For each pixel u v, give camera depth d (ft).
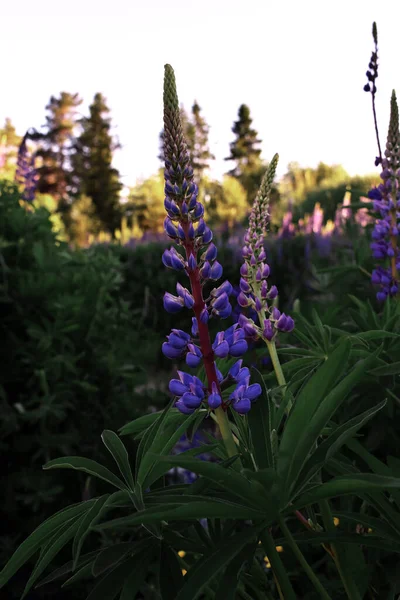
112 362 12.68
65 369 11.96
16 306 11.73
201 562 3.41
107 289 14.34
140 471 3.84
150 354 14.58
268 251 29.58
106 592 3.63
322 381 3.32
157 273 34.76
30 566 10.37
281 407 4.40
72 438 11.12
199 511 3.27
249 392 3.94
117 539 11.05
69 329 11.82
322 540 3.90
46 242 13.41
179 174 4.06
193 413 4.06
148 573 9.02
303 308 11.15
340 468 4.17
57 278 12.28
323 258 19.45
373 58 8.96
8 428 10.68
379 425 5.62
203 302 4.13
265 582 4.31
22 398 11.32
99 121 200.54
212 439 4.80
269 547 3.51
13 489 10.81
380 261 9.53
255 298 5.20
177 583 3.67
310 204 72.95
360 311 7.43
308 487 3.66
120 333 14.26
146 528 3.57
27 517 11.17
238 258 31.99
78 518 3.97
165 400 14.11
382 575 4.89
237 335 4.19
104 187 193.36
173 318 32.89
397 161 7.98
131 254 35.76
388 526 3.93
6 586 10.32
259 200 5.26
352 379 3.40
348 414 5.74
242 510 3.37
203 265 4.16
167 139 4.07
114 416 12.57
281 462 3.39
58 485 10.93
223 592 3.31
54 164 200.64
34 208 13.98
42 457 11.35
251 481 3.33
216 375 4.09
